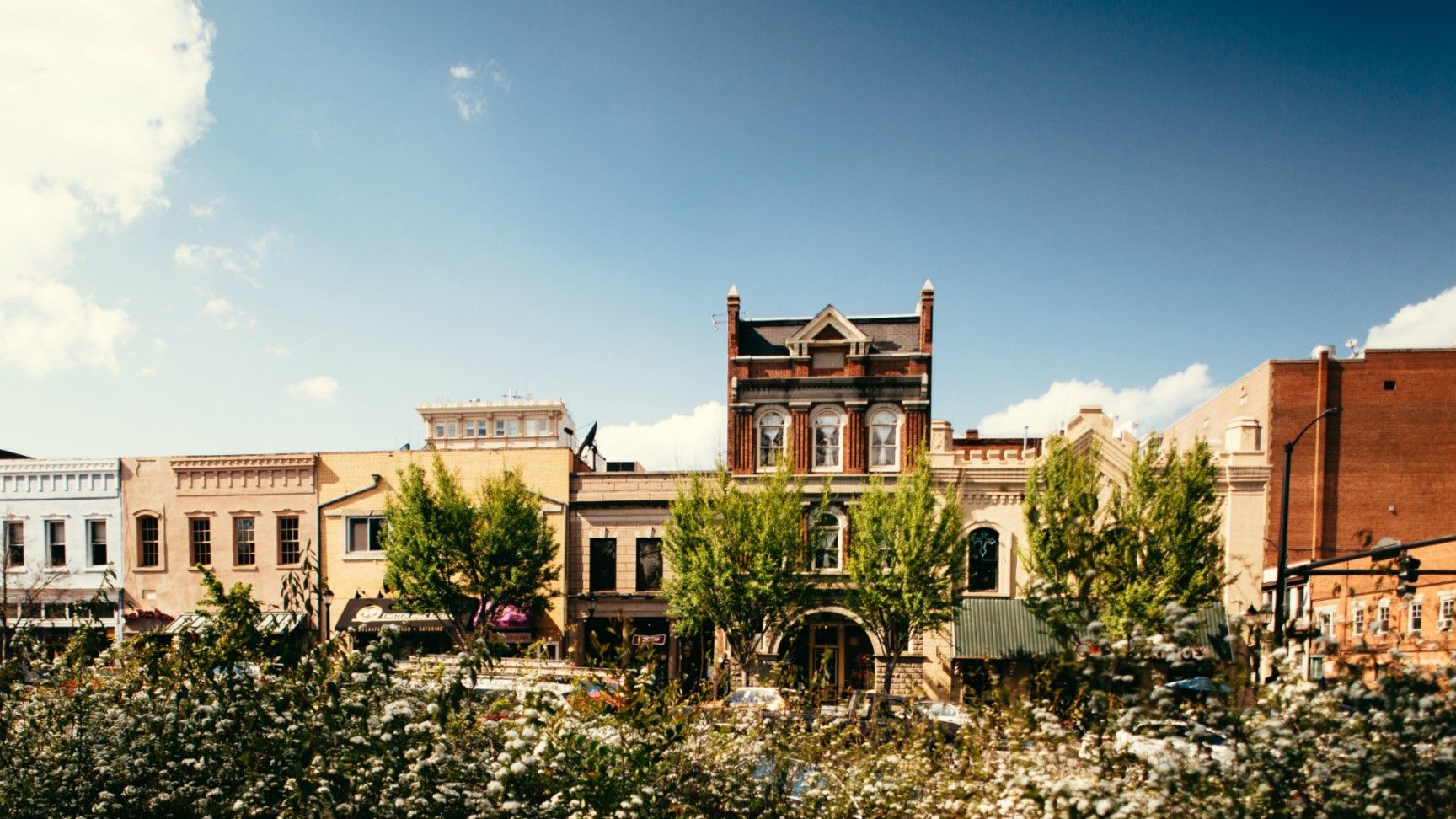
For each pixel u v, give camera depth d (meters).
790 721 9.88
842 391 22.95
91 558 24.61
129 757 6.88
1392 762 4.90
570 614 23.00
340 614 23.44
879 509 19.44
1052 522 16.50
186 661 6.82
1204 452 17.56
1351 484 26.94
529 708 6.29
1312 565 8.16
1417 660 5.41
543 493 23.39
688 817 7.19
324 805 5.86
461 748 7.04
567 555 23.25
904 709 11.64
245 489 24.31
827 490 20.69
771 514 19.19
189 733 6.63
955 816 6.90
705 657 22.31
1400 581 6.48
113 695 7.60
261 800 6.13
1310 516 27.02
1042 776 5.54
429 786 6.12
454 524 19.98
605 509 23.34
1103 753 5.80
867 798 7.42
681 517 19.83
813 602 20.31
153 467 24.56
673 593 20.20
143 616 23.73
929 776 7.77
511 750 5.96
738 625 19.39
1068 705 6.89
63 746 7.19
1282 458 27.42
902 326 23.95
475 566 20.25
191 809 6.74
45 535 24.69
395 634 6.45
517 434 72.06
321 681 6.26
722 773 7.93
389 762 6.05
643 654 7.29
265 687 6.50
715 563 18.98
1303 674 5.78
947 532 19.05
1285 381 27.64
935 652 21.03
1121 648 5.67
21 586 23.75
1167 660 5.78
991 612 20.84
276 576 23.98
